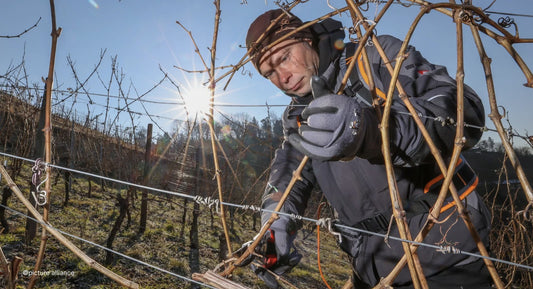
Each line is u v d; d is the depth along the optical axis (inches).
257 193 286.5
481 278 39.3
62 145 284.2
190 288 152.4
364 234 44.5
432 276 40.2
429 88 32.3
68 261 146.2
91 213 224.1
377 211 43.3
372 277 45.4
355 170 42.4
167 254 189.8
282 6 41.8
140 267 163.3
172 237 219.8
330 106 23.0
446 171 24.2
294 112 47.3
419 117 27.0
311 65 44.4
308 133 23.5
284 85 45.7
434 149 24.4
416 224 39.6
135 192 276.5
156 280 153.9
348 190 43.8
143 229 218.1
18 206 190.2
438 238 39.0
